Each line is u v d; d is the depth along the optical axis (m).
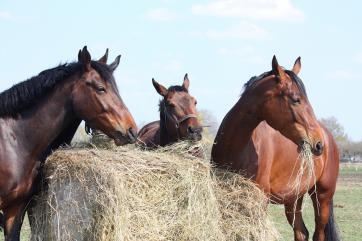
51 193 6.76
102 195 6.38
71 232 6.62
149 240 6.57
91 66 6.81
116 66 7.11
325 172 9.20
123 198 6.36
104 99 6.71
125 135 6.71
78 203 6.58
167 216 6.71
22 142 6.80
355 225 13.73
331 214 9.55
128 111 6.84
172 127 9.00
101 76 6.76
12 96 6.80
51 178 6.74
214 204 6.95
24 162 6.80
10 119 6.81
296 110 6.70
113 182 6.34
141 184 6.62
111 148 7.47
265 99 6.89
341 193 23.47
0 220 7.08
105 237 6.38
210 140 8.81
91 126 6.92
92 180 6.48
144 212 6.56
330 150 9.23
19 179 6.76
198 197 6.82
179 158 7.21
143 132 11.21
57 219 6.71
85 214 6.53
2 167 6.64
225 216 7.15
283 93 6.75
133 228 6.49
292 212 9.40
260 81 7.05
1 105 6.79
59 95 6.86
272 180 7.93
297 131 6.70
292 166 8.06
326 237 9.55
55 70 6.91
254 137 7.45
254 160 7.38
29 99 6.83
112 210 6.33
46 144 6.92
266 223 7.26
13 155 6.72
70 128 7.25
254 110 7.03
